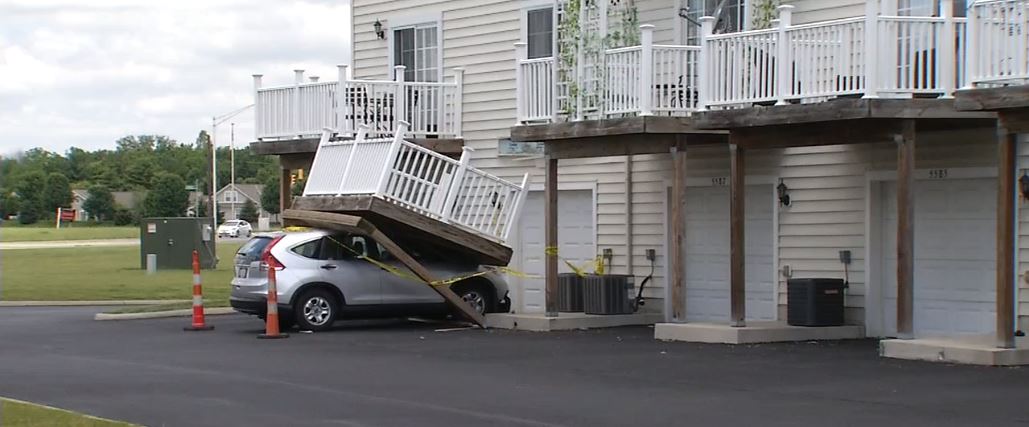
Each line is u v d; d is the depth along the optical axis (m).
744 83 17.09
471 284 20.86
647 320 20.92
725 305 20.73
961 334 17.34
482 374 14.21
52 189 96.56
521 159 23.06
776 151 19.48
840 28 15.94
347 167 20.52
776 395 12.27
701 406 11.59
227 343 18.06
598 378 13.78
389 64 25.30
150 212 116.88
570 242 22.73
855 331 18.19
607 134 18.88
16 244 74.94
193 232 45.25
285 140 23.80
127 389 13.06
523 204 21.00
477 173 20.50
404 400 12.13
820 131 16.56
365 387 13.12
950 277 17.59
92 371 14.72
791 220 19.30
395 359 15.81
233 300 19.95
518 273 21.61
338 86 22.52
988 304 17.14
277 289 19.47
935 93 15.73
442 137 23.72
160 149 141.25
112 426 10.39
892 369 14.23
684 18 20.47
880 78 15.53
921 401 11.72
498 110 23.31
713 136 19.08
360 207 19.69
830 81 16.06
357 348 17.22
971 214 17.31
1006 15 13.97
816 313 17.89
